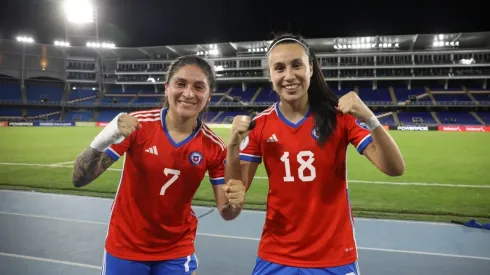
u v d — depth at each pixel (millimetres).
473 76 45656
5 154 16234
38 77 51312
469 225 6055
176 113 2389
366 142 2188
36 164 13461
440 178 11141
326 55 49562
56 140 22969
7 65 48719
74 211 7016
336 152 2244
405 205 7734
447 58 48250
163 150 2377
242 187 2221
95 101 52031
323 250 2209
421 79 48344
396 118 43531
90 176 2344
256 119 2412
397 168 2113
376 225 6211
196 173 2447
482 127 35750
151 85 55312
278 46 2254
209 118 47844
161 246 2445
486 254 4832
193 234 2658
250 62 51750
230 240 5430
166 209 2412
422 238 5500
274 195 2324
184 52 53594
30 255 4742
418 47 49250
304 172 2225
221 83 54938
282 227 2291
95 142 2250
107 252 2467
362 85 51625
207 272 4309
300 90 2211
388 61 49125
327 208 2232
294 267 2240
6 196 8328
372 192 9188
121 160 14555
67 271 4262
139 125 2229
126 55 54594
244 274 4262
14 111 47312
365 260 4656
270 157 2305
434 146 20609
